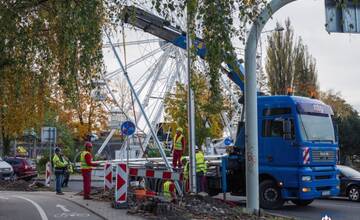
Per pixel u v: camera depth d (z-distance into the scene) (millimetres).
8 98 12094
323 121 17844
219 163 19219
